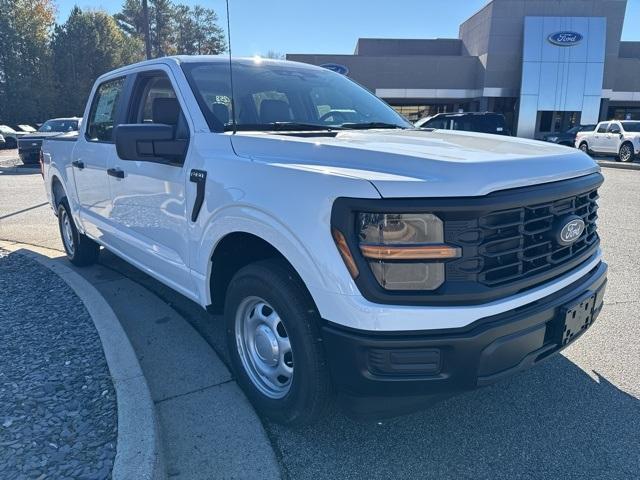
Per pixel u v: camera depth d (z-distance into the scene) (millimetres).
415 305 2203
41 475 2340
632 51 44094
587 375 3441
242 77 3738
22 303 4465
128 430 2594
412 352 2223
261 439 2795
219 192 2896
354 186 2223
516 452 2701
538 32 35500
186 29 59031
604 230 7695
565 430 2871
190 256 3301
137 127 3092
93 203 4812
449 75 38406
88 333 3828
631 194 11547
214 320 4312
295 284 2555
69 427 2688
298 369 2578
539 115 36188
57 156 5691
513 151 2678
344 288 2246
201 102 3367
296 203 2418
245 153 2920
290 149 2746
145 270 4066
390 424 2947
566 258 2652
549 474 2539
